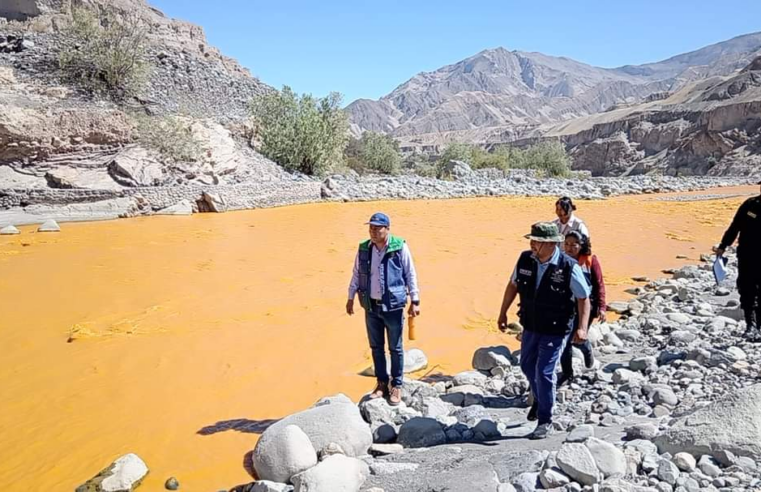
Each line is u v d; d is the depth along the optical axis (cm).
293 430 484
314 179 3397
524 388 641
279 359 781
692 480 348
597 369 659
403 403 619
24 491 481
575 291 471
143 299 1078
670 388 555
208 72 4006
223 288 1169
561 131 17550
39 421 603
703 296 1035
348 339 864
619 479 358
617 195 3566
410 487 402
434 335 892
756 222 671
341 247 1653
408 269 612
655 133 12325
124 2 5141
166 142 2733
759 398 392
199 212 2500
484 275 1300
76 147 2561
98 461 524
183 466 512
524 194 3416
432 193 3256
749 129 9800
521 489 365
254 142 3572
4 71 2777
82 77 3008
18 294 1106
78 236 1825
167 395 666
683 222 2277
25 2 4125
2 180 2359
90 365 758
